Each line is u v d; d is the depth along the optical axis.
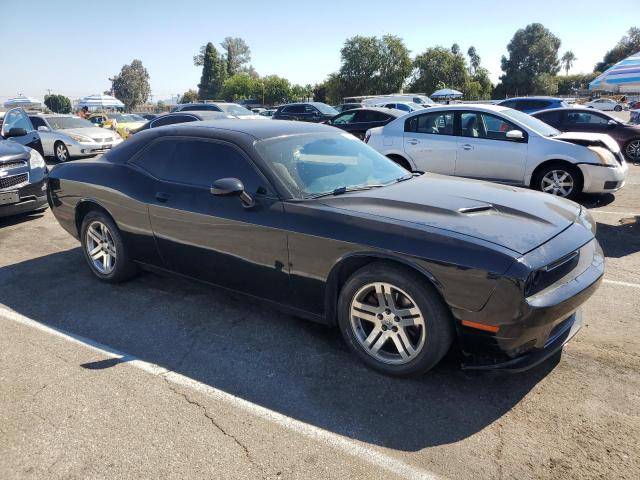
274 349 3.37
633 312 3.82
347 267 3.05
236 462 2.33
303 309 3.31
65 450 2.42
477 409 2.69
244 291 3.57
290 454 2.38
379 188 3.55
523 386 2.89
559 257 2.69
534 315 2.52
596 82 9.11
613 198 7.93
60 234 6.39
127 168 4.24
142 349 3.40
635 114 16.64
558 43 86.12
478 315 2.57
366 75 60.50
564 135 7.64
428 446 2.42
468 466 2.28
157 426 2.59
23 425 2.61
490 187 3.68
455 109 7.93
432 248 2.67
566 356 3.20
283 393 2.88
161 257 4.03
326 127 4.31
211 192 3.31
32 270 5.01
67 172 4.69
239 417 2.66
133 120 25.64
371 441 2.46
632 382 2.89
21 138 9.23
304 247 3.11
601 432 2.48
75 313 3.98
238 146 3.59
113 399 2.82
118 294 4.34
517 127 7.45
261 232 3.28
